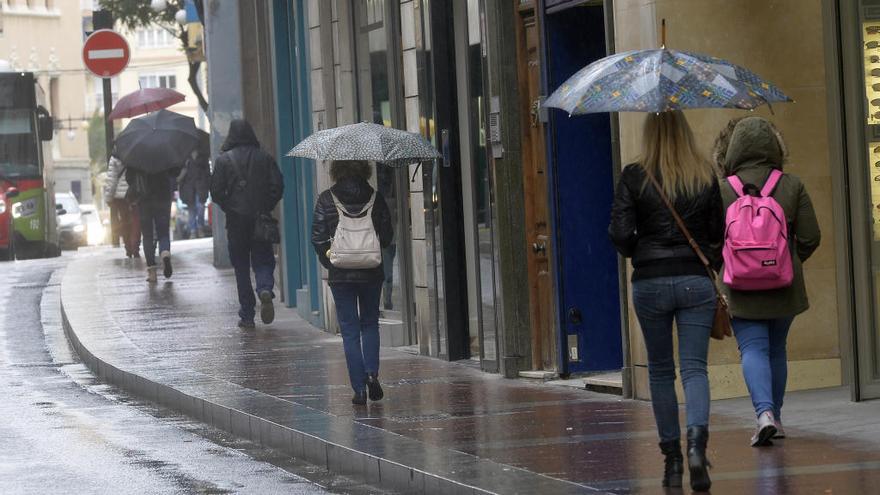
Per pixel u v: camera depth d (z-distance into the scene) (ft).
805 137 75.56
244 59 163.22
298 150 80.74
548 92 84.53
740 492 52.39
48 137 260.21
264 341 112.16
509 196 88.58
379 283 80.53
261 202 119.03
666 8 73.10
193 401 84.84
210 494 62.85
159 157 155.22
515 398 80.23
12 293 164.55
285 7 138.82
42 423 83.51
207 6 174.50
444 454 63.10
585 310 86.02
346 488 63.62
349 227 79.82
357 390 79.77
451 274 98.53
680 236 53.83
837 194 75.31
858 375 71.05
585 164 85.61
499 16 88.12
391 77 106.22
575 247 85.71
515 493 53.78
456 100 98.17
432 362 98.94
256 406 80.07
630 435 66.08
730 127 64.54
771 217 59.93
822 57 75.51
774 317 61.00
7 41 591.78
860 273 70.79
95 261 197.57
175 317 128.36
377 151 79.46
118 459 71.82
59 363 111.45
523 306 89.15
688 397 53.72
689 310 53.83
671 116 54.08
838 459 57.57
